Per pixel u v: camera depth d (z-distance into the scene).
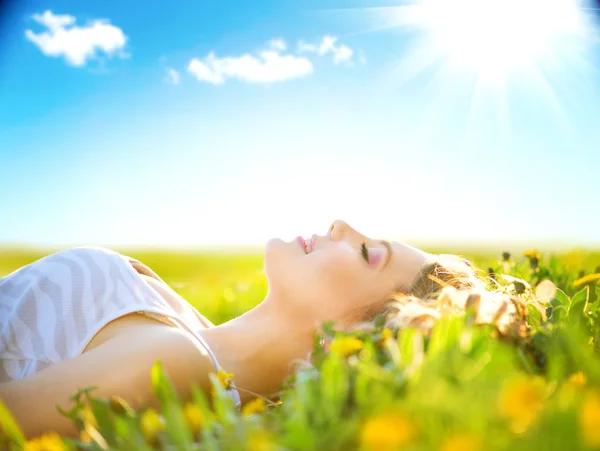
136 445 0.86
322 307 1.97
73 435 1.31
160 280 2.27
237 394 1.62
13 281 1.80
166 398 0.93
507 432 0.74
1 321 1.71
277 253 2.05
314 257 2.01
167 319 1.66
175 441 0.86
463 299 1.53
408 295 1.99
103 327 1.61
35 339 1.65
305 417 0.80
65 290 1.69
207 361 1.53
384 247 2.08
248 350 1.96
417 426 0.72
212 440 0.84
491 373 0.87
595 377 0.96
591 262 3.05
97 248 1.86
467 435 0.67
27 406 1.29
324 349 1.58
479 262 3.28
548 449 0.70
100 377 1.36
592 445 0.68
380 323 1.35
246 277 4.20
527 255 2.58
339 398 0.83
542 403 0.78
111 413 0.96
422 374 0.84
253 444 0.77
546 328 1.51
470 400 0.77
